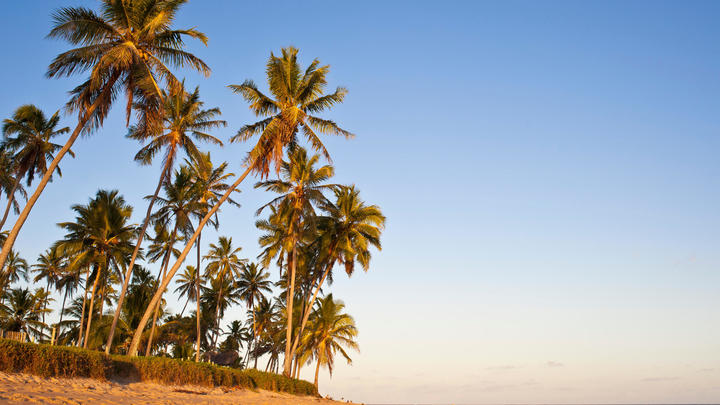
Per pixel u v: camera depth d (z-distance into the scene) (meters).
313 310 47.31
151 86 21.64
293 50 30.58
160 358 23.92
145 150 29.09
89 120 20.61
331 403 33.50
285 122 28.77
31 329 54.28
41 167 34.59
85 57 20.14
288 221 35.81
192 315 59.56
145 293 49.06
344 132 30.39
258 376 31.69
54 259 52.78
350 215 38.34
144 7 21.98
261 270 58.16
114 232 34.84
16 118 34.28
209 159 39.62
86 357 18.81
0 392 12.48
